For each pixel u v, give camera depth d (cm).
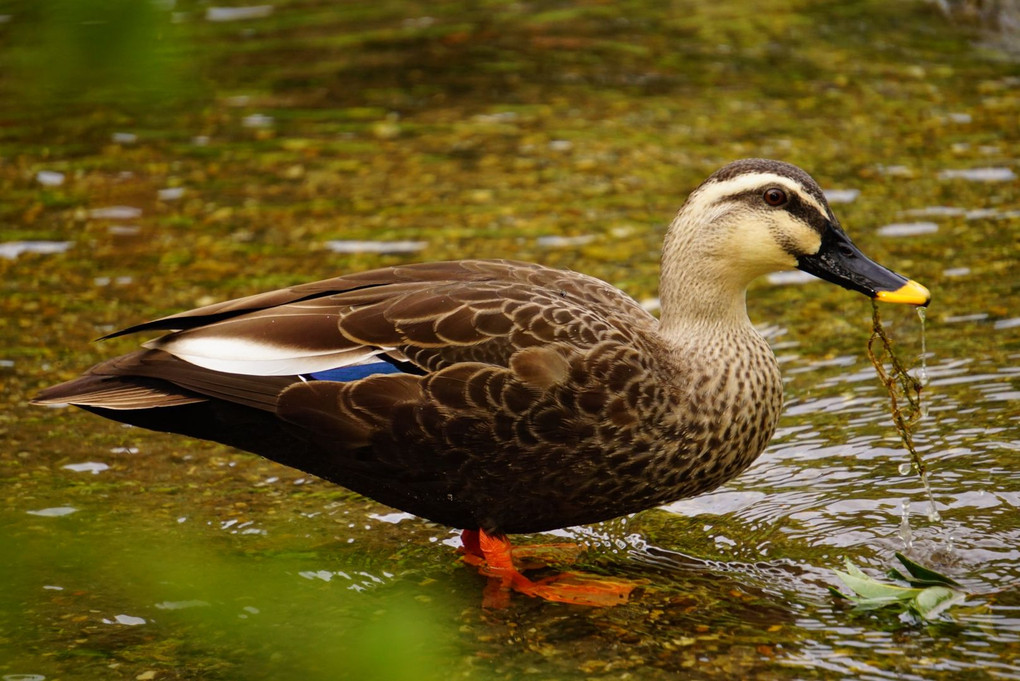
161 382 841
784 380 1210
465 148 1917
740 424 900
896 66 2183
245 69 2277
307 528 991
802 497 1004
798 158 1800
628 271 1470
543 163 1845
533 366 834
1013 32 2292
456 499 891
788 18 2464
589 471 865
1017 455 1029
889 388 944
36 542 578
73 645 806
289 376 841
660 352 898
